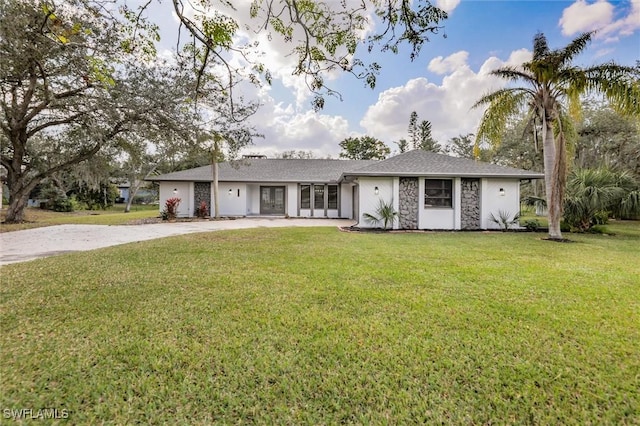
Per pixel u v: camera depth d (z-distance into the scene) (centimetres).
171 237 1004
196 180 1916
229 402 214
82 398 216
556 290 455
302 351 280
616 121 1923
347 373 247
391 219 1323
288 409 208
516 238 1048
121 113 1110
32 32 605
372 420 199
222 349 283
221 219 1822
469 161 1436
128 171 2667
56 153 1561
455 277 521
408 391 227
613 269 585
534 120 1098
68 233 1142
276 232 1155
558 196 1007
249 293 436
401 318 352
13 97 1193
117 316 355
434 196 1346
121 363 260
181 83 1055
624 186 1262
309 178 2016
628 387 230
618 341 298
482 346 289
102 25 638
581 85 952
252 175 2041
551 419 201
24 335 307
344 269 571
